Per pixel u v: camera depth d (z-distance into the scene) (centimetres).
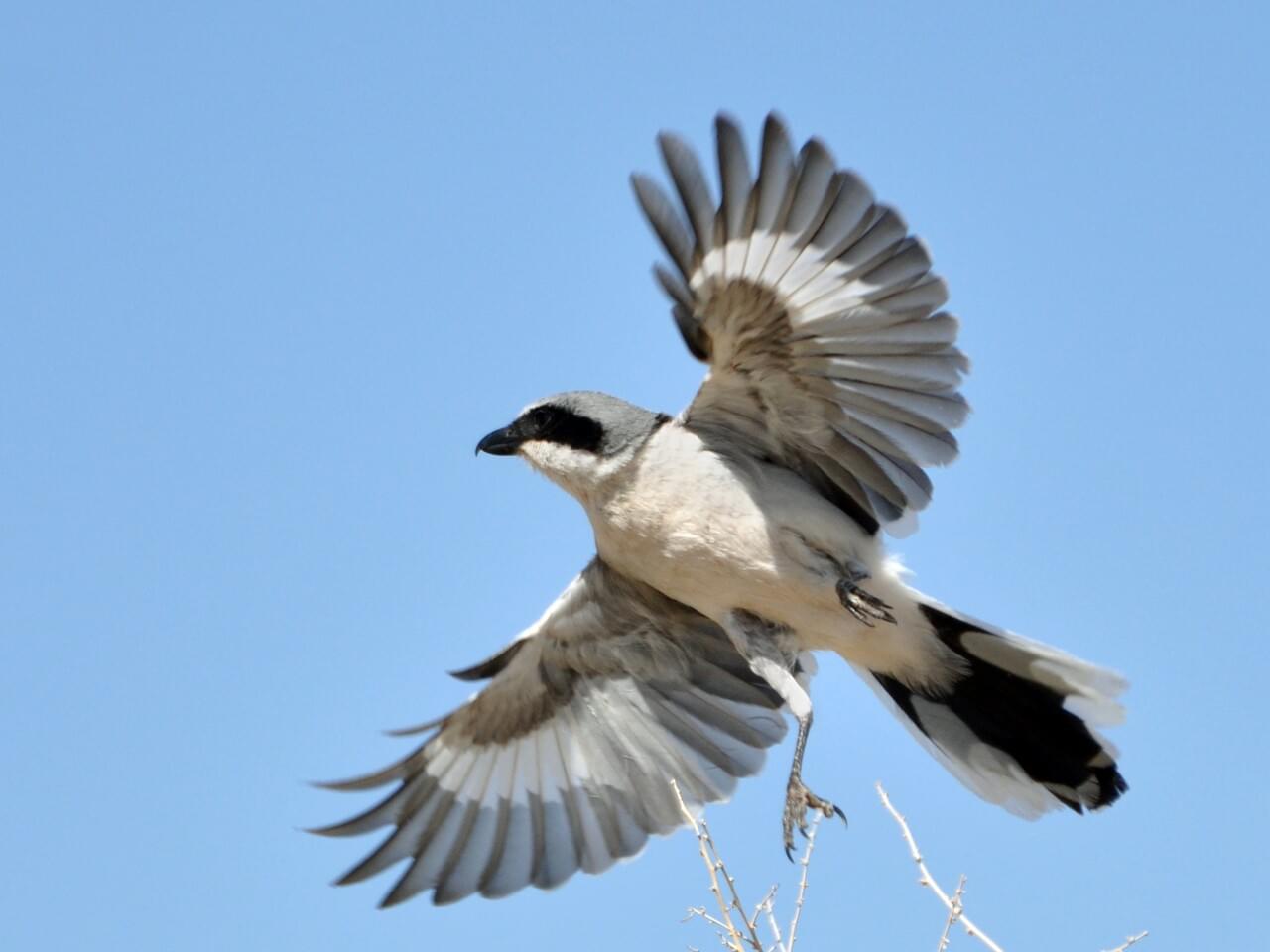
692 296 1069
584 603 1285
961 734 1189
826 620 1163
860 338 1087
